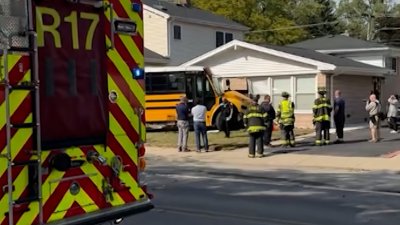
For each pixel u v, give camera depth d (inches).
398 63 1577.3
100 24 203.3
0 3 165.6
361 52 1536.7
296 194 464.1
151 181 542.9
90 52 199.5
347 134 1000.9
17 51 170.1
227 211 391.9
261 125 730.8
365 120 1263.5
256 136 733.3
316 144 842.2
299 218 368.5
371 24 2716.5
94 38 201.0
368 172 607.5
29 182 175.2
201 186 509.7
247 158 730.2
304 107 1116.5
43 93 182.4
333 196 454.3
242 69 1190.3
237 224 350.3
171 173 606.2
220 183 529.3
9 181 168.9
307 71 1103.6
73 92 192.9
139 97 219.1
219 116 1037.8
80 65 195.3
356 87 1227.2
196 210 395.5
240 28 1699.1
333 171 618.2
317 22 2874.0
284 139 833.5
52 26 185.5
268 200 435.5
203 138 821.9
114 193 207.6
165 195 459.2
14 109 170.4
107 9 205.6
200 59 1235.9
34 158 175.8
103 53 204.4
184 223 353.1
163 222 355.6
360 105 1245.7
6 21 167.3
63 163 187.6
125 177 212.7
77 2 193.5
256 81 1176.8
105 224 210.2
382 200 435.2
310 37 2733.8
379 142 870.4
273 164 677.9
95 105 201.2
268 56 1152.2
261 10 2319.1
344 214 381.4
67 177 190.2
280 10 2367.1
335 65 1085.8
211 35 1612.9
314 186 509.0
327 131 850.1
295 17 2719.0
